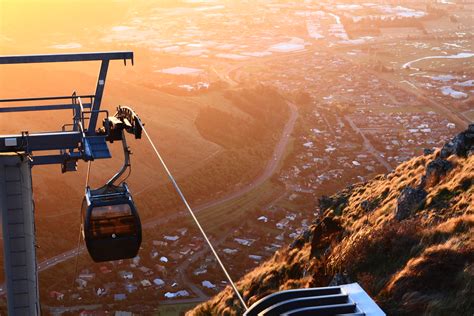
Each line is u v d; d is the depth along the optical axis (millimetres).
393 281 16594
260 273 30109
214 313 29031
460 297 14391
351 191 36156
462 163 26500
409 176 30797
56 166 126688
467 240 16641
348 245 22391
